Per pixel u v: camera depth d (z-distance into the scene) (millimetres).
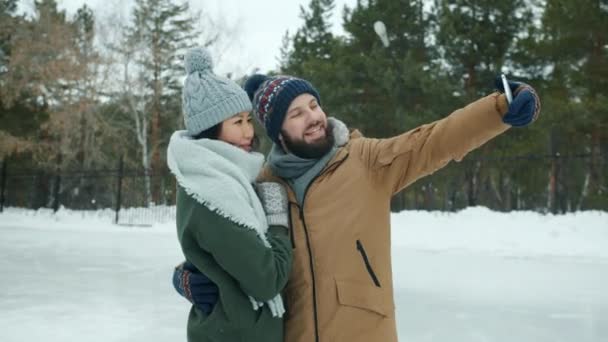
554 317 5008
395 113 19547
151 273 8117
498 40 18203
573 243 10273
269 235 1801
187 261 1926
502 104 1716
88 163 26484
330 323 1812
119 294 6484
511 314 5137
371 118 20469
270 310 1765
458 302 5695
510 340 4281
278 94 2010
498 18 18125
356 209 1886
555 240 10562
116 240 13156
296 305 1890
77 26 28625
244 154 1859
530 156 12641
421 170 1887
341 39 22641
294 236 1929
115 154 31578
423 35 20828
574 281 6914
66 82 26891
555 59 18094
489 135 1764
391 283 1908
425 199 21750
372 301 1812
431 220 13242
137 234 14953
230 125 1967
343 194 1911
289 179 2053
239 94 1979
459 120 1778
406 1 20562
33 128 25688
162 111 31547
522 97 1614
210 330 1753
